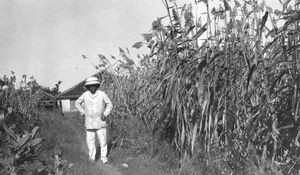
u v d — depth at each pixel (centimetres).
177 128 743
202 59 716
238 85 680
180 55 775
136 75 1170
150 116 922
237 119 669
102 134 845
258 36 639
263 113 626
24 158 602
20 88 1122
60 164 616
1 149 600
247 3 697
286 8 690
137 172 730
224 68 686
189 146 722
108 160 840
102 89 1287
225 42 692
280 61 607
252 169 633
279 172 605
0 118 690
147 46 796
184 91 735
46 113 1431
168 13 766
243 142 664
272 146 662
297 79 586
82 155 836
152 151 823
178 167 740
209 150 693
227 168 668
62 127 1168
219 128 725
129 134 952
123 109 1123
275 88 662
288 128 634
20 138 604
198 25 755
